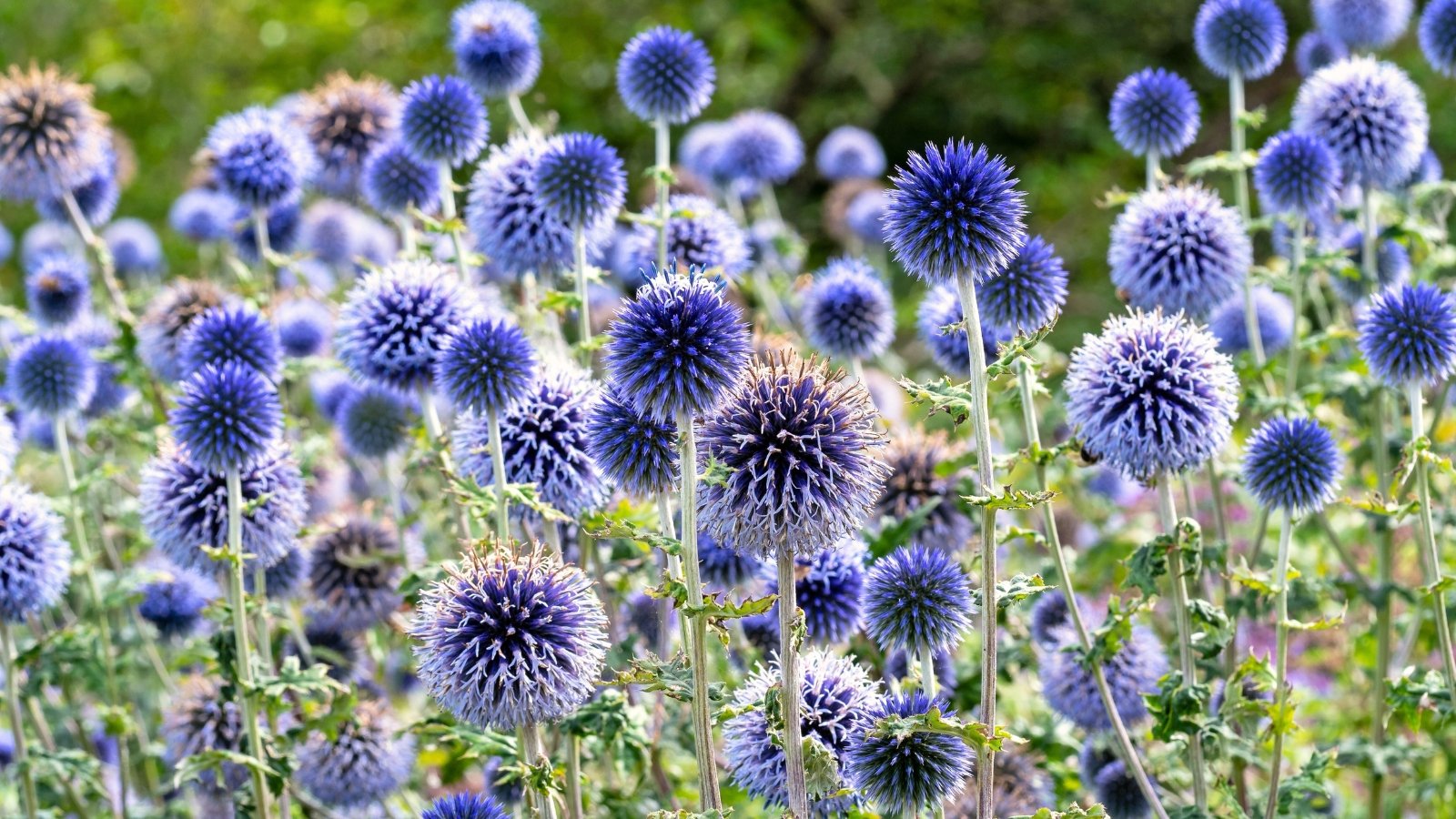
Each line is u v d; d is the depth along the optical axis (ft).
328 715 3.56
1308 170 3.85
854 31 9.02
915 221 3.24
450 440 3.70
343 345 3.71
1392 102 3.92
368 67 7.91
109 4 8.47
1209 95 8.59
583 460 3.53
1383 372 3.55
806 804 3.19
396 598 3.89
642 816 3.60
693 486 3.16
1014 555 4.25
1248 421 4.39
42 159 4.05
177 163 7.72
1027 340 3.19
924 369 5.65
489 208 3.87
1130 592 4.00
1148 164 3.97
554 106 8.06
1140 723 3.68
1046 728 3.73
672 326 3.15
